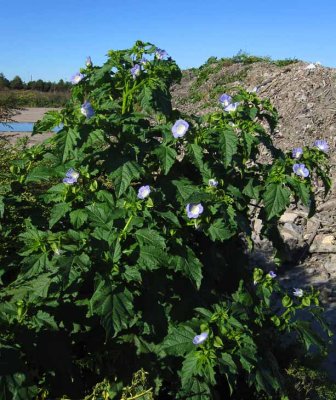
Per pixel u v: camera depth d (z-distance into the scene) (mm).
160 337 2607
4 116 8266
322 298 5969
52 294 2381
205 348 2412
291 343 3977
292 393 3332
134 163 2643
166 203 2738
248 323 2895
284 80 12703
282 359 3645
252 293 3199
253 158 3145
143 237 2412
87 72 3227
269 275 3070
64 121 2600
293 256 6922
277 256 3379
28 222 2736
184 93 19688
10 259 2822
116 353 2615
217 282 3105
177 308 2689
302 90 11836
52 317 2316
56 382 2373
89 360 2621
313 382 3576
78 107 2664
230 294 3107
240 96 3234
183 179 2852
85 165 2760
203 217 2643
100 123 2656
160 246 2395
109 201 2646
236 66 19375
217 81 18969
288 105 11617
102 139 2547
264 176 3049
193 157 2779
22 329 2268
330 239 7113
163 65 3111
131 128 2771
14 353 2107
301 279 6535
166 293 2703
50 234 2484
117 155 2672
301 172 2893
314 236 7172
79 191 2646
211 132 2889
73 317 2467
